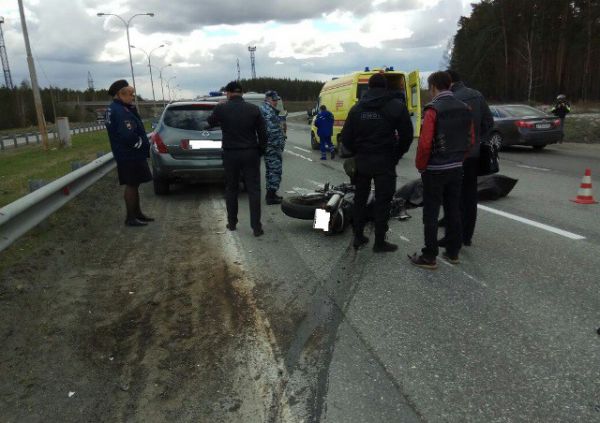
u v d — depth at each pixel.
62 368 3.18
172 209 7.91
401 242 5.79
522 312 3.86
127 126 6.33
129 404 2.81
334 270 4.88
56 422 2.67
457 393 2.84
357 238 5.55
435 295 4.22
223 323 3.76
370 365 3.14
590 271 4.72
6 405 2.81
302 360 3.22
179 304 4.12
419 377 3.00
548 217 6.91
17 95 67.31
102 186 9.81
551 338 3.44
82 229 6.49
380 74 5.05
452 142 4.58
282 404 2.77
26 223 5.12
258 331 3.62
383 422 2.60
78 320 3.84
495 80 55.12
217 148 8.44
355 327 3.66
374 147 5.06
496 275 4.66
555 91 51.22
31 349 3.41
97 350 3.40
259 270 4.90
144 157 6.62
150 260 5.25
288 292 4.34
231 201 6.35
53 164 14.93
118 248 5.70
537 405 2.72
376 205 5.27
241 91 6.07
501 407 2.71
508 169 11.83
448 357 3.22
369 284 4.49
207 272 4.86
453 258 5.00
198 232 6.39
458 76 5.24
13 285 4.37
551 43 51.19
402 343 3.41
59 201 6.39
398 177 10.93
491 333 3.53
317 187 9.79
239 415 2.69
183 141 8.39
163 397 2.87
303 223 6.84
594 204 7.77
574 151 15.63
